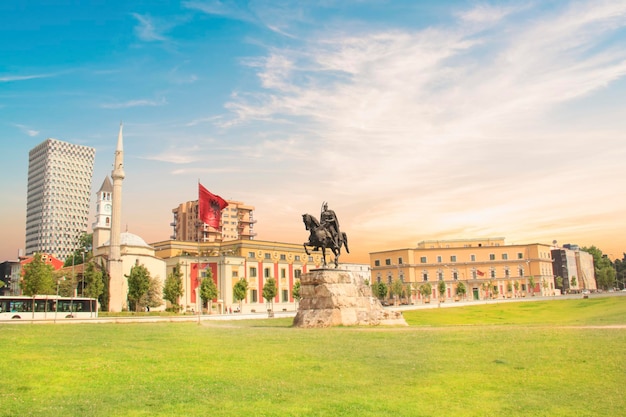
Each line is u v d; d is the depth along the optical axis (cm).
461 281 19388
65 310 7069
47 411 1430
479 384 1756
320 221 4856
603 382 1750
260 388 1700
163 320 6059
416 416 1416
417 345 2628
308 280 4581
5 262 19062
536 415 1433
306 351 2452
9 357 2234
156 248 13262
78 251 16438
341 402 1536
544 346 2428
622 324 3900
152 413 1420
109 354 2348
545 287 19162
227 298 12275
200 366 2059
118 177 10431
